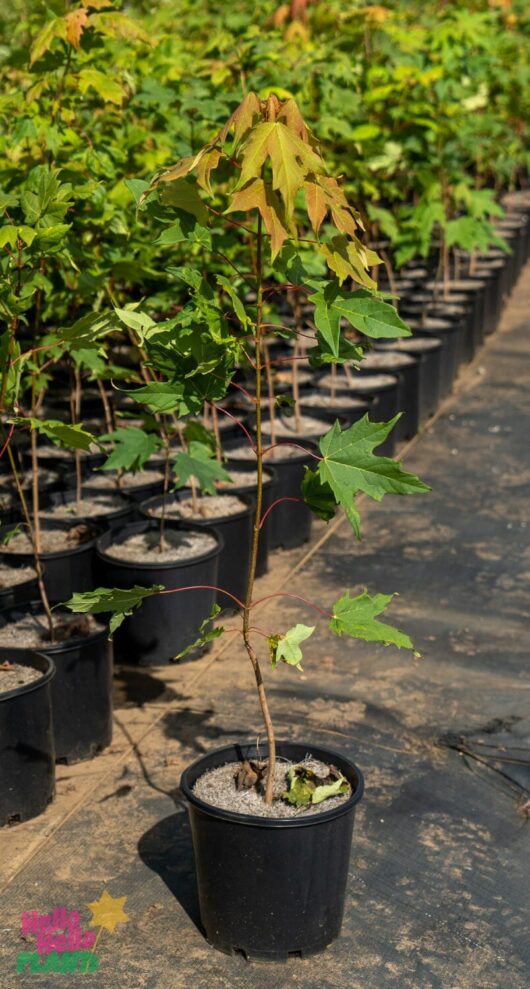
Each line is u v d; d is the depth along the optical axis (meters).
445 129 7.08
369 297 2.45
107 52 4.64
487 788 3.50
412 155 6.94
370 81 6.34
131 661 4.39
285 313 8.73
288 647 2.62
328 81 5.48
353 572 5.20
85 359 4.27
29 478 5.53
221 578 4.80
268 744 2.90
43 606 4.02
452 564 5.26
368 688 4.14
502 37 10.00
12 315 3.05
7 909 2.98
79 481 5.04
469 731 3.82
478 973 2.71
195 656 4.42
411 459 6.82
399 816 3.35
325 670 4.29
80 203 3.89
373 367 7.14
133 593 2.63
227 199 4.76
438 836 3.25
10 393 3.18
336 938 2.83
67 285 4.15
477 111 9.41
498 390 8.29
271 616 4.75
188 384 2.61
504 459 6.75
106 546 4.53
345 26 6.39
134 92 4.74
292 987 2.66
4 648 3.54
